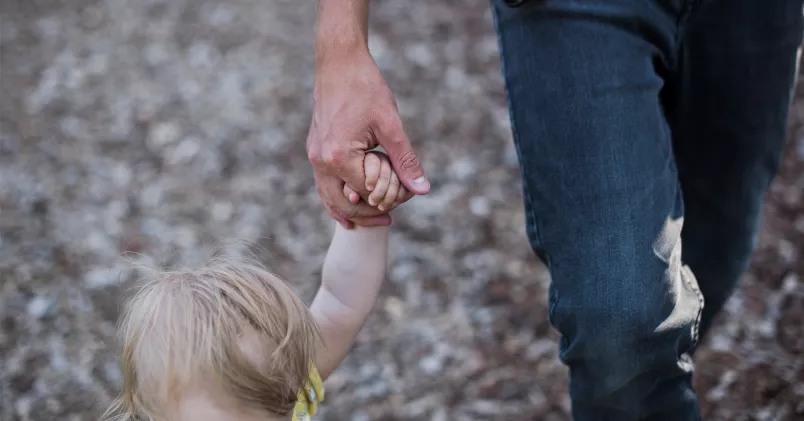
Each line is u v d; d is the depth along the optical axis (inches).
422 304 110.8
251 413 45.6
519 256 118.6
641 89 54.2
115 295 111.9
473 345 103.4
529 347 102.4
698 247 70.7
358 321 55.5
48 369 100.5
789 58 63.2
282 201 133.6
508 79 56.3
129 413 49.3
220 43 179.5
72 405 95.5
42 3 195.9
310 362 49.3
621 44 54.2
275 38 180.7
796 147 129.0
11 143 146.6
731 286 72.4
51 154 144.3
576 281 52.2
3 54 174.7
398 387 98.1
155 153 145.7
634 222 51.8
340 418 94.0
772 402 87.4
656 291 51.2
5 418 94.2
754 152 66.1
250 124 153.0
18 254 119.4
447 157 141.3
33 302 110.8
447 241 122.0
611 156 52.7
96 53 176.4
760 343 95.7
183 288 46.3
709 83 64.3
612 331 50.9
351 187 53.3
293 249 122.9
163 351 44.5
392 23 182.7
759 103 64.2
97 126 153.1
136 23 187.9
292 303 47.8
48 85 164.6
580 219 52.6
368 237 55.2
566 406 93.2
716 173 67.6
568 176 53.2
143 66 172.4
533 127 54.7
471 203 130.1
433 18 183.6
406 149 53.0
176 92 163.3
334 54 53.5
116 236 125.1
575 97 53.6
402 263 117.6
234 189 136.6
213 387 44.7
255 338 45.4
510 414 93.0
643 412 54.9
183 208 132.3
